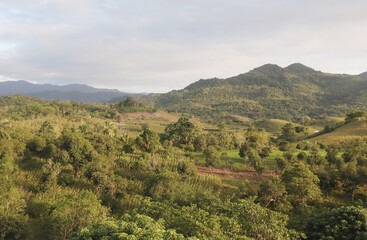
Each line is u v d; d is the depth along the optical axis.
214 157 55.78
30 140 58.06
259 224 20.31
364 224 19.58
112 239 13.61
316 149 70.62
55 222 22.97
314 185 35.31
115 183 37.56
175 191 33.81
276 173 53.00
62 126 126.38
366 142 77.12
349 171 38.09
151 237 13.42
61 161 44.19
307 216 27.89
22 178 39.62
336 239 20.12
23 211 26.56
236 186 45.03
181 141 89.31
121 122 181.38
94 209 24.08
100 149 56.19
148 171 47.66
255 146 71.75
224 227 19.48
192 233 18.33
